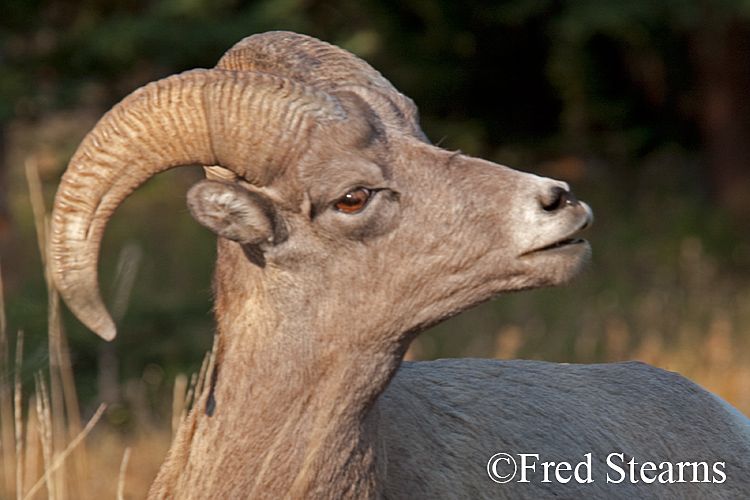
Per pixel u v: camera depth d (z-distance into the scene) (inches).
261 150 402.0
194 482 428.1
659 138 2106.3
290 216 412.5
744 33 1847.9
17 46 1545.3
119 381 1084.5
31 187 592.7
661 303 1445.6
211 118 399.2
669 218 1887.3
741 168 1932.8
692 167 2121.1
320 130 402.3
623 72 2026.3
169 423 1018.7
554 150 2069.4
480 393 509.7
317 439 413.1
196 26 1434.5
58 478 583.2
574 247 413.1
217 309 450.3
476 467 470.9
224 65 472.7
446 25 1797.5
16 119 1488.7
